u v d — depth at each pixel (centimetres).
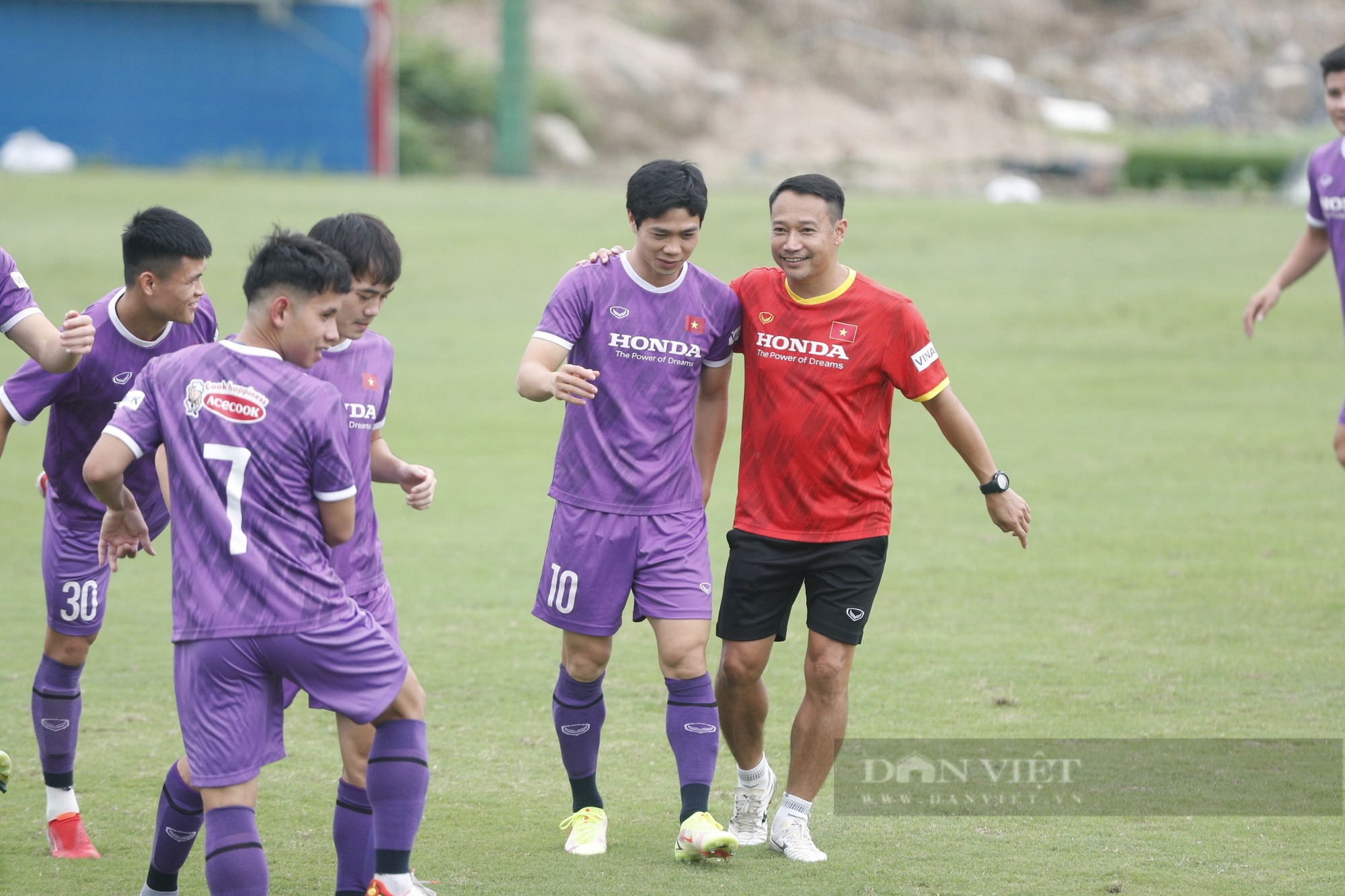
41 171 10650
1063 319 5778
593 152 15975
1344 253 2444
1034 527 3061
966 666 2189
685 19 19412
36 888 1467
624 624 2509
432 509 3294
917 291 6344
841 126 17288
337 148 12512
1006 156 16500
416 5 16875
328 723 2009
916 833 1593
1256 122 19788
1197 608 2489
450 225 7956
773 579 1595
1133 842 1552
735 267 6819
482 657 2277
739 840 1616
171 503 1303
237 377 1288
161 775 1792
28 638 2359
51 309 5609
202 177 10231
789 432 1577
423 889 1366
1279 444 3844
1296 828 1585
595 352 1600
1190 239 7606
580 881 1469
